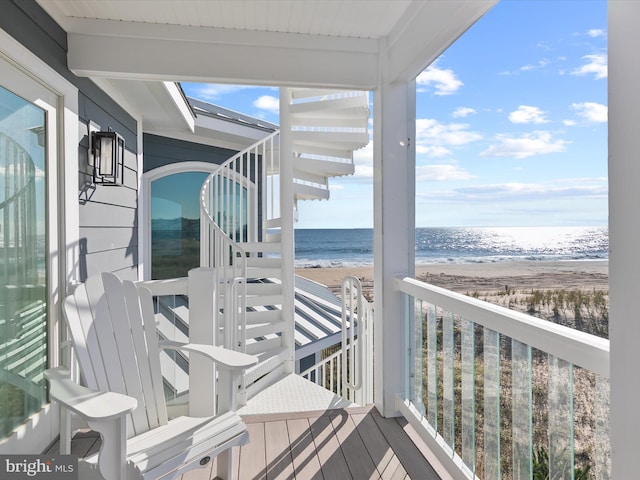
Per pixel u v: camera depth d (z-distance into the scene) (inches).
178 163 232.2
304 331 226.8
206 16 106.0
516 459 62.1
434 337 90.4
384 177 111.1
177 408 111.5
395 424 105.7
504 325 62.2
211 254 174.4
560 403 53.4
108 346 73.4
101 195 138.8
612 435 41.7
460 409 82.9
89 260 128.0
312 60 115.1
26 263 88.8
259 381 150.9
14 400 83.2
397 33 105.2
